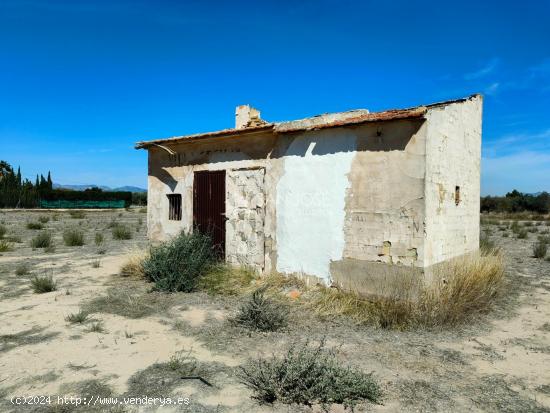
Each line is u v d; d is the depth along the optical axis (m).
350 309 6.80
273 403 3.91
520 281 9.83
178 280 8.30
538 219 39.62
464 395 4.12
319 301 7.18
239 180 9.52
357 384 4.02
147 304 7.34
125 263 10.45
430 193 6.76
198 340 5.59
